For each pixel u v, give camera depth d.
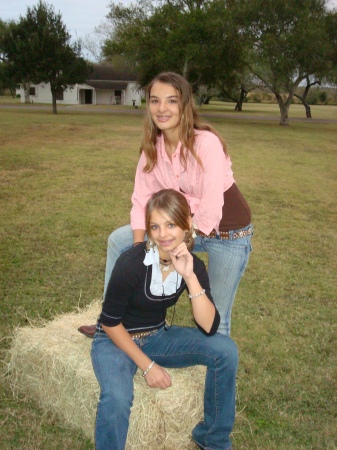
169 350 2.59
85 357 2.76
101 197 8.18
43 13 33.78
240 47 28.89
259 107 63.88
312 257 5.77
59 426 2.76
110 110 40.72
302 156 14.97
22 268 4.91
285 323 4.08
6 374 3.15
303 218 7.58
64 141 16.06
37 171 10.34
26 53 32.72
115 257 3.05
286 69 27.16
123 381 2.36
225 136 20.33
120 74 57.84
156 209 2.38
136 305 2.52
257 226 6.96
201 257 5.75
